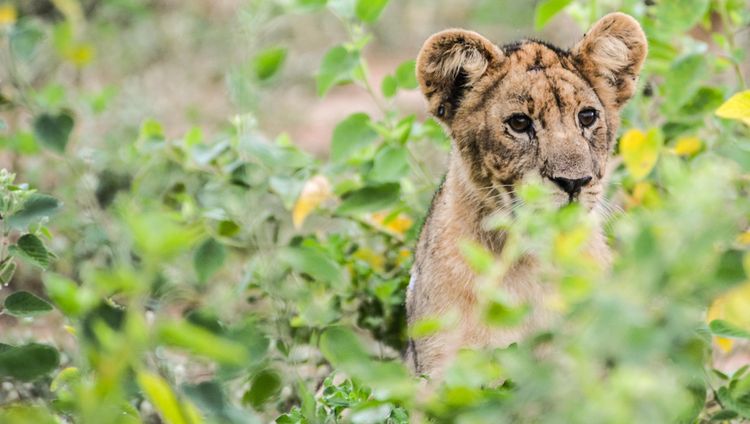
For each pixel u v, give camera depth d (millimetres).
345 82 12688
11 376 7406
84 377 7148
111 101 17703
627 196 11422
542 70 10625
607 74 10898
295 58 23781
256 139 11289
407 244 12727
